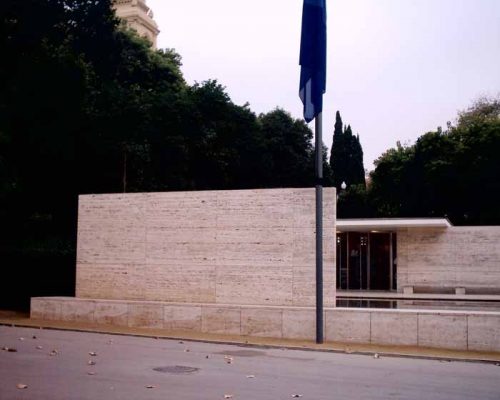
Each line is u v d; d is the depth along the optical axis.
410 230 29.47
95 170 29.73
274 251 16.62
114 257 18.70
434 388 9.12
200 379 9.42
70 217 29.47
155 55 38.12
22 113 25.67
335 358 12.41
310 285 16.14
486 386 9.40
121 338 15.16
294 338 15.21
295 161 45.84
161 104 32.62
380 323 14.36
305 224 16.38
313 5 15.30
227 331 15.97
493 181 39.06
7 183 24.56
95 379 9.19
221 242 17.30
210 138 34.88
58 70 26.19
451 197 41.97
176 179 33.28
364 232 31.25
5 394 7.95
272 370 10.56
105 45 30.41
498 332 13.41
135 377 9.45
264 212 16.86
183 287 17.64
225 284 17.12
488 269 28.14
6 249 23.98
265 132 45.44
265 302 16.58
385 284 30.62
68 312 18.34
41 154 26.88
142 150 30.03
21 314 21.20
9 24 25.98
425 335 13.98
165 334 15.76
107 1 29.39
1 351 12.21
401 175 45.22
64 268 23.17
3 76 26.09
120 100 29.03
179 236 17.86
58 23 27.53
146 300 18.08
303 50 15.27
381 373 10.51
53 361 10.98
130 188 31.58
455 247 28.72
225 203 17.38
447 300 24.34
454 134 42.66
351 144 59.38
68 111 26.56
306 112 14.96
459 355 12.84
